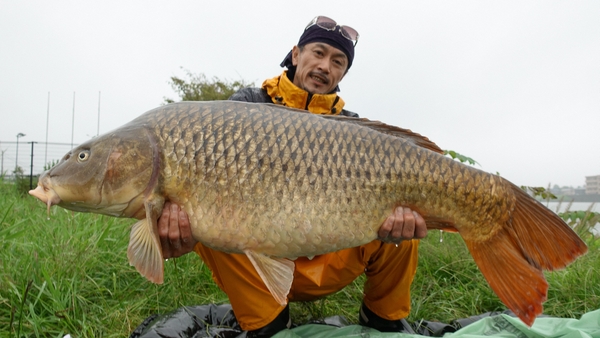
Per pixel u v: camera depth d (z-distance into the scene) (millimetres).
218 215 704
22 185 3191
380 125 809
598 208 1881
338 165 721
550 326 833
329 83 1091
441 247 1445
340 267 898
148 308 1028
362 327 853
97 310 988
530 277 746
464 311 1106
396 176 741
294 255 739
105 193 709
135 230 717
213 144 698
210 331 852
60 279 1003
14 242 1148
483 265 778
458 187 758
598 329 769
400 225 751
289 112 736
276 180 704
